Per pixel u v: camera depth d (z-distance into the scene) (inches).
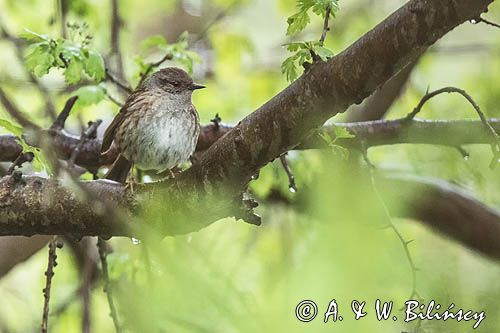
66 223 318.7
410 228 628.1
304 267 528.4
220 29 662.5
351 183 502.6
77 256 530.0
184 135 421.7
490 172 601.6
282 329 505.4
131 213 314.5
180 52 443.2
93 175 441.1
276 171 492.1
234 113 635.5
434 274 553.9
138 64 440.5
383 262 533.0
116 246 551.8
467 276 577.0
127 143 418.6
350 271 522.0
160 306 444.1
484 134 422.6
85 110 554.6
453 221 536.1
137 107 417.1
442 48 653.3
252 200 314.8
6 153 418.0
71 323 553.0
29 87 561.6
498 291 497.4
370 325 517.7
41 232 324.2
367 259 522.3
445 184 537.3
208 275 527.2
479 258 589.0
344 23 670.5
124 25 580.4
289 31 324.8
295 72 314.8
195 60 451.2
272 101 293.0
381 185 520.4
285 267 570.6
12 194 317.7
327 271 522.3
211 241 586.2
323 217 507.5
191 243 534.0
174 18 694.5
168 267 461.1
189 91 425.1
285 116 290.2
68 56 377.4
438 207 530.6
